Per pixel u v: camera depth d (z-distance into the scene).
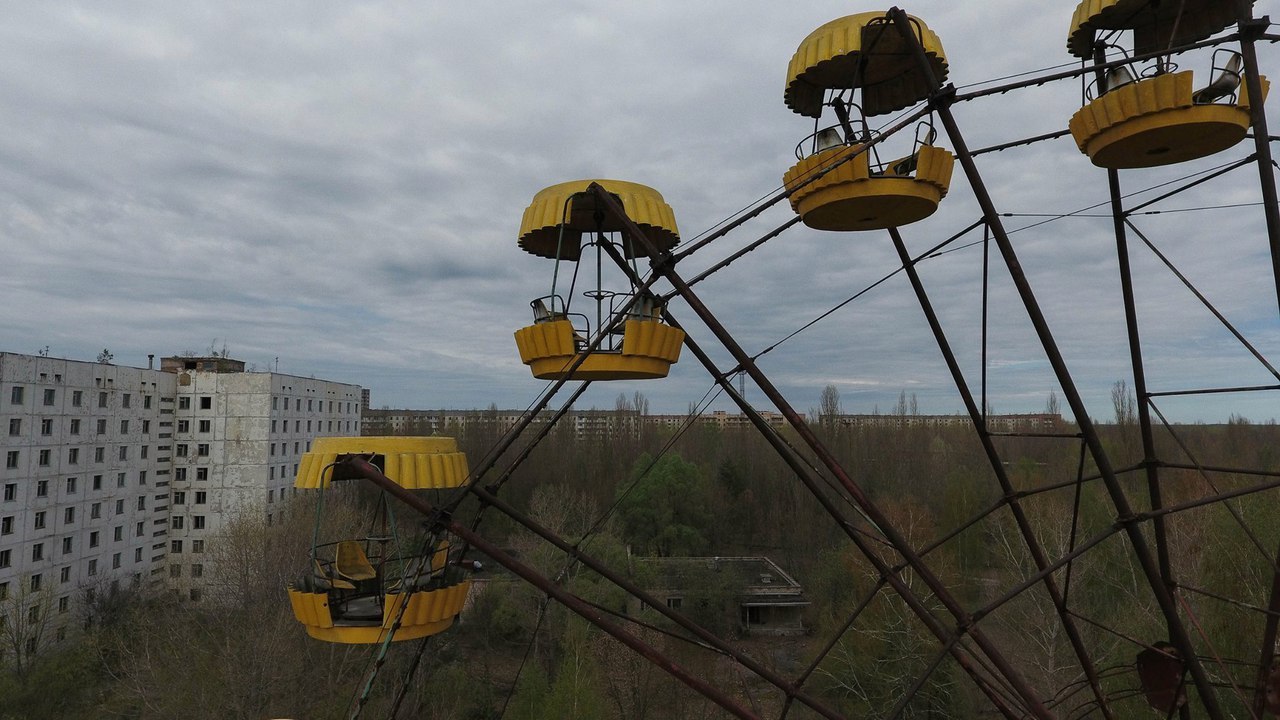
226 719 26.41
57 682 34.31
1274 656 9.96
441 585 8.76
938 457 72.38
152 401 55.34
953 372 10.24
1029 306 8.20
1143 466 10.65
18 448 42.97
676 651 36.28
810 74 9.89
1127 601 31.33
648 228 10.45
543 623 39.91
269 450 58.19
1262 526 25.92
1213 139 7.95
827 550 48.03
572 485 64.19
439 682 34.00
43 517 44.75
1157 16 9.55
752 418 9.34
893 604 29.67
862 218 8.77
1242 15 7.96
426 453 8.63
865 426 74.06
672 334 8.91
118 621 42.75
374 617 8.45
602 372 8.67
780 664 38.03
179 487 57.41
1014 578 32.75
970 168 8.18
